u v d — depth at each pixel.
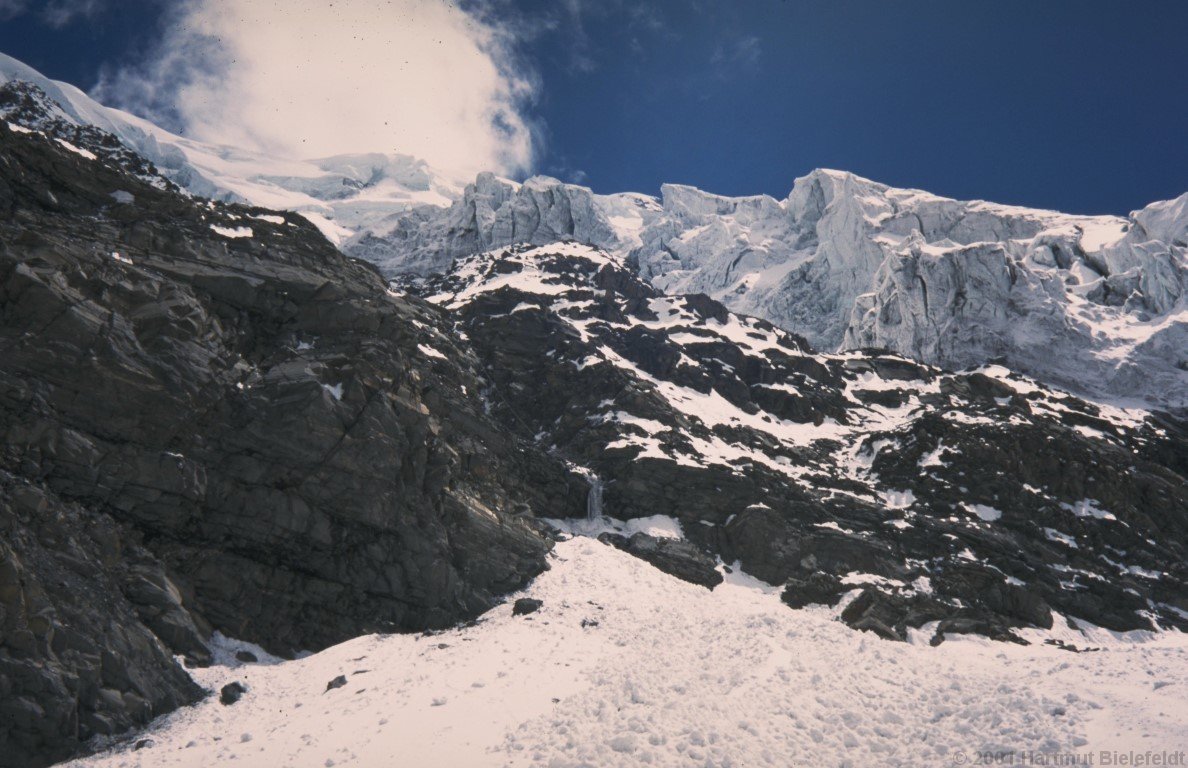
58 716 26.23
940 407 75.31
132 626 31.00
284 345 43.62
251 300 43.56
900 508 58.94
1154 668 26.98
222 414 38.06
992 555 55.38
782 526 54.00
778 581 52.28
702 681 27.84
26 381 33.38
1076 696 24.41
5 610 26.44
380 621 39.22
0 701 25.50
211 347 39.56
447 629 39.75
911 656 31.20
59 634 27.84
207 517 36.88
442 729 25.34
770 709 25.42
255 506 37.56
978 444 62.94
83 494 33.78
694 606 44.34
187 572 35.81
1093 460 63.62
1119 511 61.09
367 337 45.88
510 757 23.08
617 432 59.59
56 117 52.78
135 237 42.66
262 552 37.81
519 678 29.88
